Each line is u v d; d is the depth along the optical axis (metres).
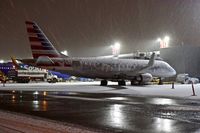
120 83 56.78
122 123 15.69
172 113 19.09
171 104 24.08
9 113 19.45
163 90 41.12
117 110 20.67
